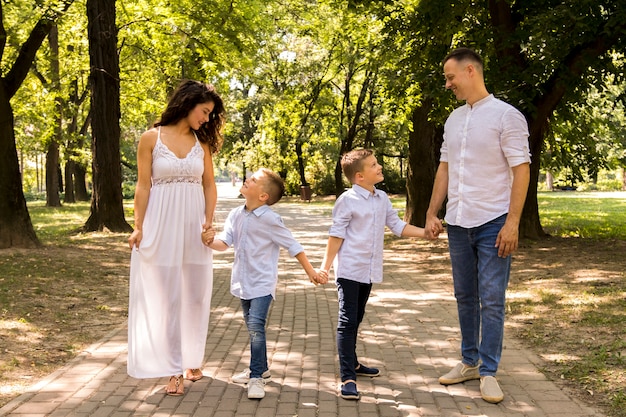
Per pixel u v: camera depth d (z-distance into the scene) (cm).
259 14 2228
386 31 1516
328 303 839
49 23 1347
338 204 484
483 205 461
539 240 1428
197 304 486
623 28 1217
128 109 3522
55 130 3406
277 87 3788
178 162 464
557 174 1819
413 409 430
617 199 3506
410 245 1534
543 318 693
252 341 466
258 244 480
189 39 2048
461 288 484
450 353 575
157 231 460
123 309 772
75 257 1205
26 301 779
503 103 463
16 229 1293
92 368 524
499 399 438
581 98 1548
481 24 1484
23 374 504
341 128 3703
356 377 492
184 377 500
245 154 4722
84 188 4597
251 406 438
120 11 2105
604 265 1047
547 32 1190
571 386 473
